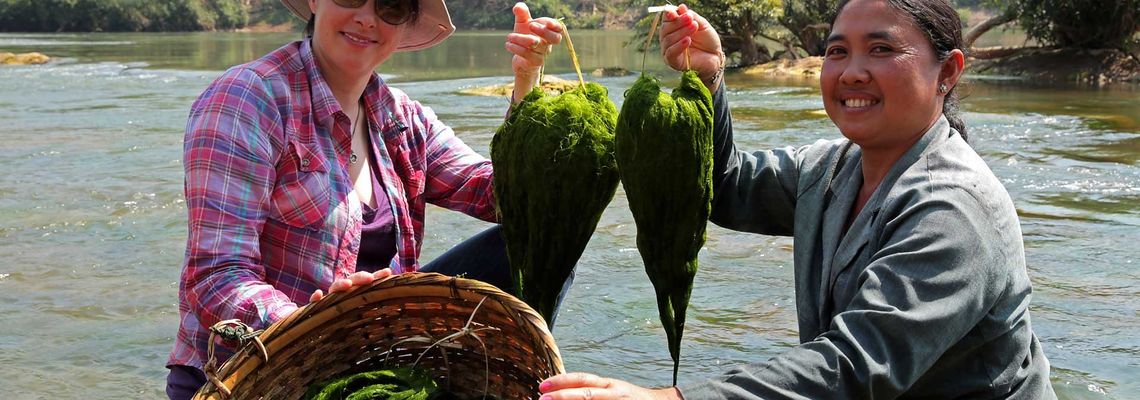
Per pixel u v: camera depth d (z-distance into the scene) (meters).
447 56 33.22
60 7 79.38
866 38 2.53
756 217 3.11
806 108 14.66
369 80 3.37
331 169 3.11
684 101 2.46
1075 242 6.35
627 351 4.55
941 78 2.60
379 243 3.30
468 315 2.75
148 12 83.81
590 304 5.18
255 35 70.38
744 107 14.88
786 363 2.22
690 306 5.16
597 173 2.57
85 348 4.68
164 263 6.09
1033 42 36.78
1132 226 6.78
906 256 2.32
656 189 2.47
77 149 10.27
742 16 27.12
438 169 3.63
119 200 7.73
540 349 2.53
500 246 3.48
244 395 2.56
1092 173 8.70
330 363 2.79
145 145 10.55
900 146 2.59
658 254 2.57
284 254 3.05
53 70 24.72
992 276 2.37
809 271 2.78
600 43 47.38
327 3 3.10
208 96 2.99
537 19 2.99
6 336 4.82
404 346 2.86
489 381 2.84
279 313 2.73
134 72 24.05
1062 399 3.97
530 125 2.57
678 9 2.87
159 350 4.67
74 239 6.63
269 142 2.99
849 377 2.22
